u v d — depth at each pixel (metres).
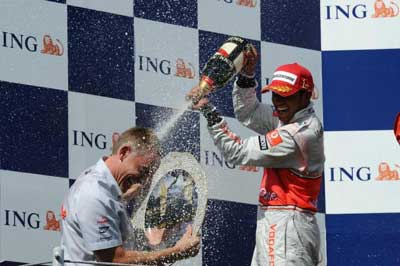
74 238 14.88
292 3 19.25
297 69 15.66
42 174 17.64
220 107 18.64
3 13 17.62
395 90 19.38
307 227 15.51
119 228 15.05
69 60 17.95
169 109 18.45
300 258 15.42
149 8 18.53
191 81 18.59
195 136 18.47
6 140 17.50
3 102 17.55
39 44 17.81
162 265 15.27
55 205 17.66
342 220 19.16
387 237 19.11
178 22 18.62
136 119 18.28
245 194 18.66
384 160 19.23
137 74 18.34
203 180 16.75
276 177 15.63
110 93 18.16
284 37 19.20
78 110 17.94
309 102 15.75
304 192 15.57
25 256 17.44
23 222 17.48
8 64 17.59
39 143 17.67
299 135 15.44
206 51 18.73
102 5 18.23
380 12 19.47
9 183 17.45
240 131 18.70
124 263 14.92
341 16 19.44
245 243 18.64
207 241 18.52
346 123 19.30
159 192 16.56
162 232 16.39
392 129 19.28
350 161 19.23
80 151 17.91
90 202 14.80
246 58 16.12
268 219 15.54
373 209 19.17
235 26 18.94
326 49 19.41
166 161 16.67
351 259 19.11
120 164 15.00
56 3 17.94
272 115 16.39
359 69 19.45
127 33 18.34
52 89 17.83
